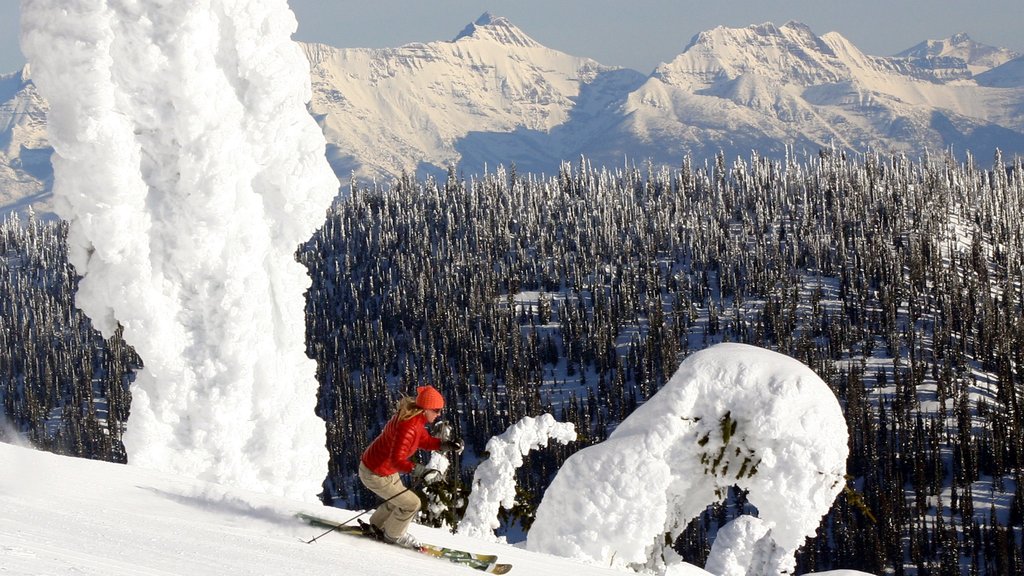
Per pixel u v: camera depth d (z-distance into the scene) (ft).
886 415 533.14
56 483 36.01
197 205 67.72
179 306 69.00
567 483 67.05
